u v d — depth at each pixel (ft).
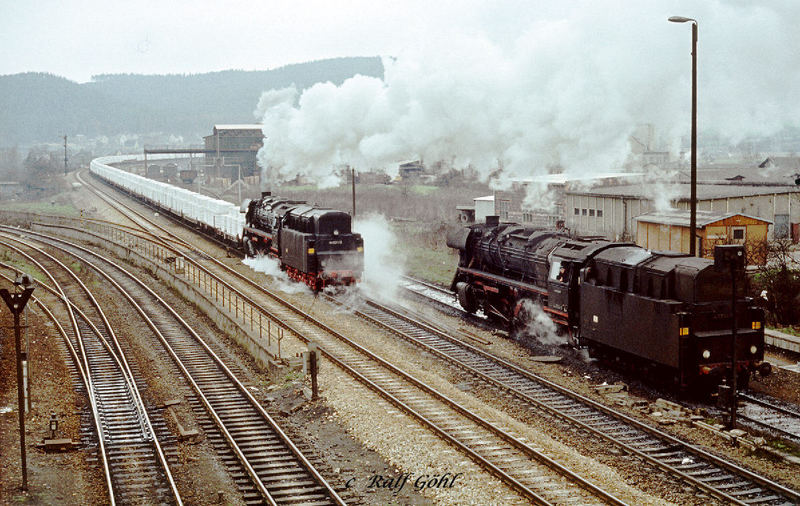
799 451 53.16
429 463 52.60
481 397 67.62
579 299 77.82
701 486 47.19
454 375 74.64
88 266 149.89
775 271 91.61
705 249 119.85
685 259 66.59
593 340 75.31
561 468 49.49
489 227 101.30
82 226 217.77
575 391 67.97
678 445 54.29
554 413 62.18
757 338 64.54
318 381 73.15
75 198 321.52
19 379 50.03
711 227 119.65
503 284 93.40
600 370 74.90
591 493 46.62
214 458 56.49
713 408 62.85
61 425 62.23
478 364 77.92
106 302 118.42
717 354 63.26
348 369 75.72
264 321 98.89
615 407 63.62
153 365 84.07
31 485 50.06
